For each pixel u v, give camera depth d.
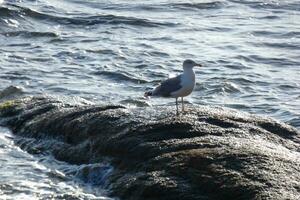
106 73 24.61
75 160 14.94
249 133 14.65
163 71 25.36
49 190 13.76
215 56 27.89
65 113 16.20
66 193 13.55
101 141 14.66
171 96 15.48
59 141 15.69
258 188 11.95
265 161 12.78
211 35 31.77
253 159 12.83
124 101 20.81
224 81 24.08
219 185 12.22
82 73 24.56
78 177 14.32
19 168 14.88
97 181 13.98
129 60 26.67
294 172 12.49
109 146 14.37
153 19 34.22
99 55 27.16
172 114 15.27
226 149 13.26
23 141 16.17
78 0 37.91
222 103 21.88
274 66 26.91
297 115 20.70
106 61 26.34
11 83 22.88
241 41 30.77
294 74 25.73
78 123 15.53
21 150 15.89
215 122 14.97
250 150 13.17
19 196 13.42
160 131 14.36
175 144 13.73
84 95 21.97
